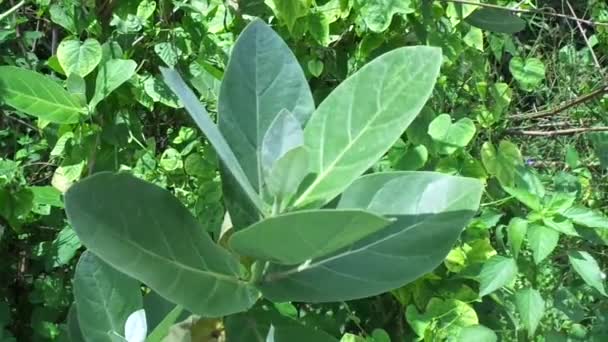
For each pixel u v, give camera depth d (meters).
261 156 0.41
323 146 0.41
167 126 0.81
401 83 0.40
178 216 0.38
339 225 0.33
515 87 1.16
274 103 0.44
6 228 0.79
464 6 0.83
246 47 0.44
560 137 1.05
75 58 0.69
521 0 0.99
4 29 0.81
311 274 0.41
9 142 0.84
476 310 0.76
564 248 0.81
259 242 0.35
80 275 0.42
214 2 0.78
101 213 0.35
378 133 0.40
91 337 0.41
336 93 0.41
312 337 0.48
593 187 0.92
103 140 0.72
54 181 0.72
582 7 1.32
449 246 0.40
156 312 0.46
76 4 0.71
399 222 0.41
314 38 0.77
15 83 0.66
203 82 0.74
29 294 0.77
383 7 0.74
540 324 0.75
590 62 1.14
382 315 0.74
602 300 0.79
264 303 0.61
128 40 0.76
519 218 0.71
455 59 0.81
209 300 0.38
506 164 0.77
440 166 0.75
